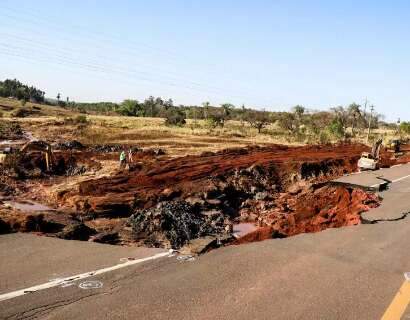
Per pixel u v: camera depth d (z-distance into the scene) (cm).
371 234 920
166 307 525
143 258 727
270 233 1041
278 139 5866
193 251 912
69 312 511
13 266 685
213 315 507
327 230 950
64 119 7144
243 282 611
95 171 2753
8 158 2652
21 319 495
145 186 2175
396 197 1593
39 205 1855
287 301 553
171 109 11412
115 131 5916
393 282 635
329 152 3975
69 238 1091
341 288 603
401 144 5306
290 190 2261
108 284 603
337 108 8275
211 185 2036
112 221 1588
